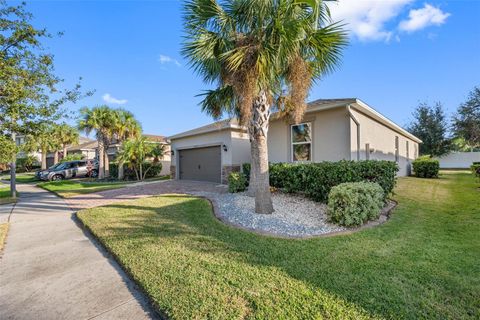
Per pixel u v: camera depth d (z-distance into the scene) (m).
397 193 8.44
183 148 15.06
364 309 2.32
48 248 4.34
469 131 19.05
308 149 10.20
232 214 6.16
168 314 2.33
